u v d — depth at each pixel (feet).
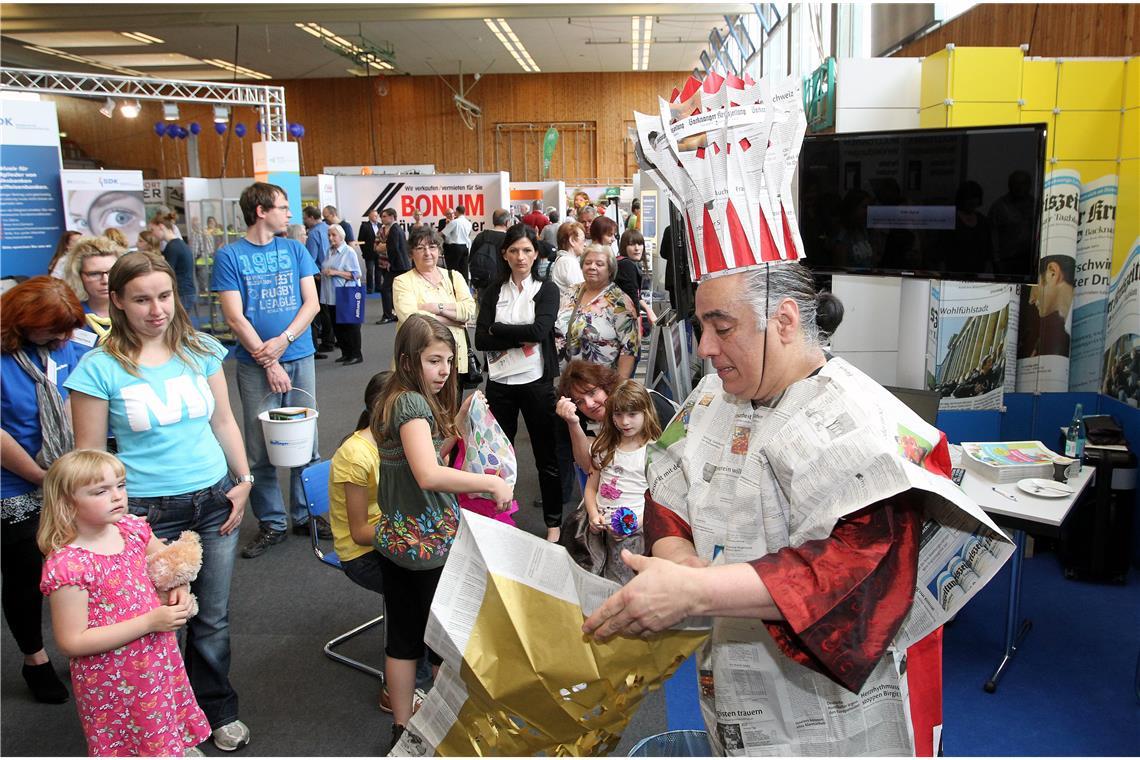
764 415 3.52
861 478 3.04
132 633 6.06
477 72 65.72
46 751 7.65
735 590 2.95
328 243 28.35
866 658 2.90
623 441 9.02
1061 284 11.28
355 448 8.17
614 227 15.51
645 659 3.50
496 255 23.62
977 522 3.26
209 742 7.68
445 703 3.81
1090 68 10.65
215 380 7.68
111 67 60.08
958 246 8.89
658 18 43.75
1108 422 10.59
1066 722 7.82
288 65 60.85
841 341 12.45
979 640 9.37
